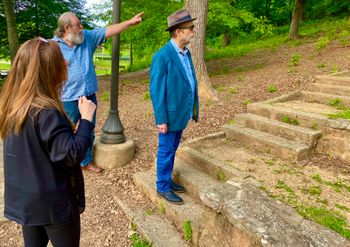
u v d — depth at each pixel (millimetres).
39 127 1490
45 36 14125
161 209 3094
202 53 5750
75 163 1538
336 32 11352
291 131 3760
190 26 2729
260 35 16938
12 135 1542
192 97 2898
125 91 7762
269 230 1922
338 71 5906
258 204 2234
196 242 2609
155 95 2719
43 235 1835
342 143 3447
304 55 8422
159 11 9141
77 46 3367
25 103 1483
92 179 3723
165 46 2779
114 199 3361
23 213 1582
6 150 1590
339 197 2609
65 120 1567
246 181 2723
